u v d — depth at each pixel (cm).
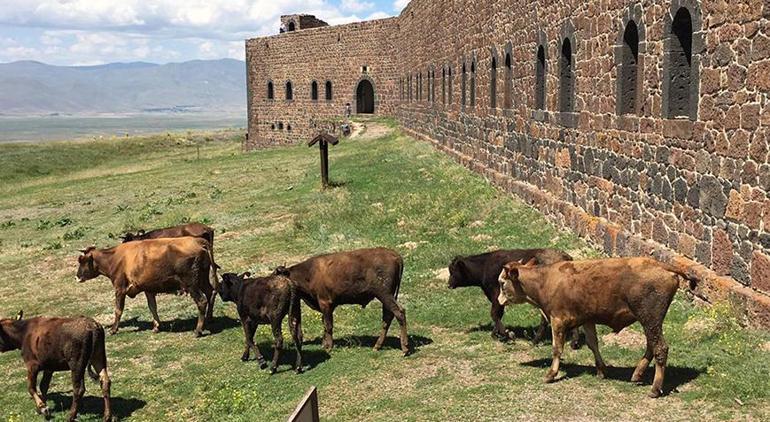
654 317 776
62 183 4062
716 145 1033
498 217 1862
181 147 7262
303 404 512
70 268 1892
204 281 1250
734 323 951
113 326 1277
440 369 963
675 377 835
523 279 873
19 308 1513
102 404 978
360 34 5788
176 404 962
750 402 747
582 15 1542
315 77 6281
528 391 843
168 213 2544
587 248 1474
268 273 1590
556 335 855
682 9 1122
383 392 905
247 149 6869
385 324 1064
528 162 1977
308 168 3312
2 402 1002
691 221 1112
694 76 1088
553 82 1755
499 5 2253
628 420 741
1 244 2323
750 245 958
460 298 1284
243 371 1048
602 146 1456
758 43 929
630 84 1353
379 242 1747
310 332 1186
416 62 4216
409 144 3750
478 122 2573
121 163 5688
